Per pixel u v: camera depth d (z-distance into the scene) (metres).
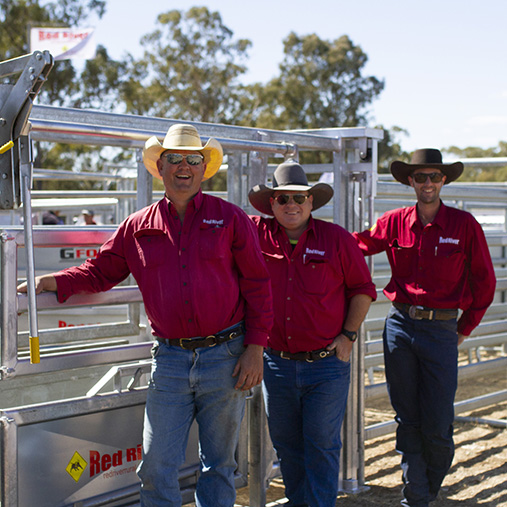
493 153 48.56
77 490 2.80
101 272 2.75
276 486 4.18
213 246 2.57
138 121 3.22
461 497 3.93
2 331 2.59
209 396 2.65
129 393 2.95
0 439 2.59
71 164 29.27
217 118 32.47
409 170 3.65
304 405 3.20
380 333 6.20
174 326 2.59
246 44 31.75
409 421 3.61
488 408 6.03
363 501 3.86
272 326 2.95
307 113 33.66
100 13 28.45
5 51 28.25
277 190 3.14
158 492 2.58
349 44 33.72
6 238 2.57
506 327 5.91
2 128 2.33
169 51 31.16
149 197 3.46
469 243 3.53
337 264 3.17
